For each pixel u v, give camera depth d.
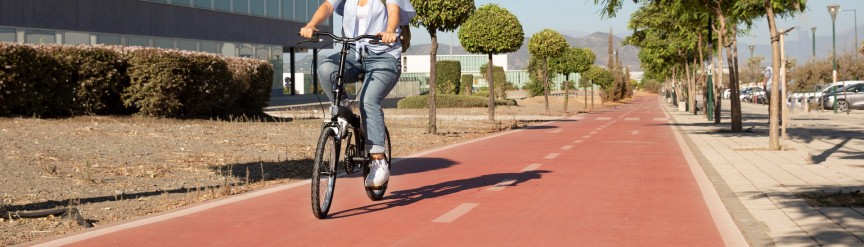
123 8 36.69
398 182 10.02
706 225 6.67
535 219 6.98
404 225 6.68
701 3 21.52
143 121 17.58
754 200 8.02
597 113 45.88
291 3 53.78
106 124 15.95
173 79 18.33
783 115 16.16
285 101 44.84
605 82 68.06
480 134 22.19
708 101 33.22
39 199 7.93
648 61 49.34
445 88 64.94
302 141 15.74
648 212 7.39
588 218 7.04
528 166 12.17
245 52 47.81
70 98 16.92
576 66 56.84
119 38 36.50
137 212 7.51
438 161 13.18
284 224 6.73
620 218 7.05
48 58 16.19
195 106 19.52
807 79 68.38
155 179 9.70
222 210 7.50
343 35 7.45
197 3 42.56
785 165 12.14
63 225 6.67
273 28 51.22
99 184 9.07
